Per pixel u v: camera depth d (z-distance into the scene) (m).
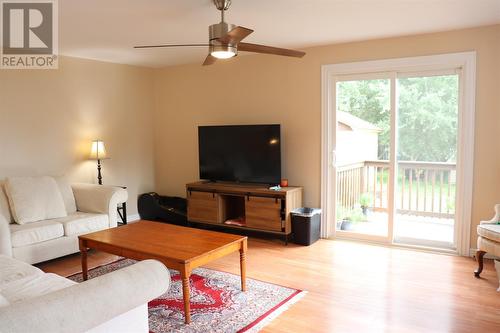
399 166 4.50
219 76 5.49
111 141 5.55
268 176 4.90
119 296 1.73
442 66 4.05
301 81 4.82
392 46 4.24
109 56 5.07
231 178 5.18
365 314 2.84
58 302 1.54
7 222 3.53
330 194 4.80
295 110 4.89
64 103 4.94
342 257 4.09
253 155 4.97
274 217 4.59
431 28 3.84
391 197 4.43
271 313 2.86
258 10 3.19
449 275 3.56
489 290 3.22
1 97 4.34
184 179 6.00
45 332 1.46
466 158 3.95
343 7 3.13
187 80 5.81
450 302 3.01
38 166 4.70
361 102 4.55
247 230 5.16
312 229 4.55
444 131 4.18
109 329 1.84
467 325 2.65
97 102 5.33
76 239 4.07
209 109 5.63
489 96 3.83
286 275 3.60
